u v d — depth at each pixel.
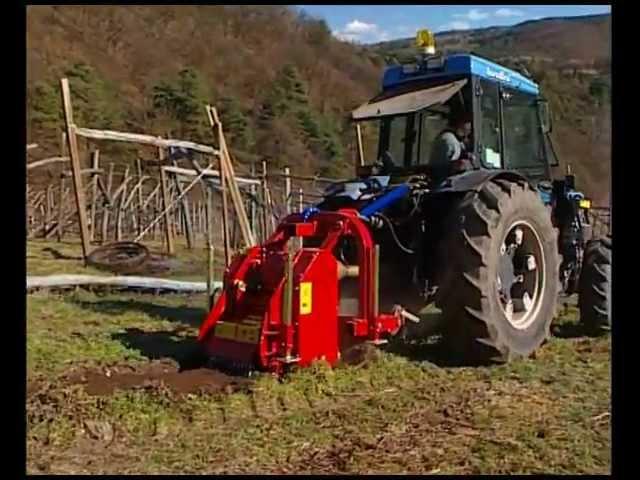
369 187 6.09
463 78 6.16
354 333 5.14
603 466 3.79
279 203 18.84
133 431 4.12
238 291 5.19
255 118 43.69
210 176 13.85
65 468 3.68
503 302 5.77
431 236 5.89
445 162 6.11
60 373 5.04
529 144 6.95
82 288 9.09
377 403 4.67
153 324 6.96
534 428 4.28
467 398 4.82
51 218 16.67
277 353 4.89
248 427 4.24
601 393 4.93
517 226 5.87
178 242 16.55
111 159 29.45
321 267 5.05
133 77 47.44
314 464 3.79
